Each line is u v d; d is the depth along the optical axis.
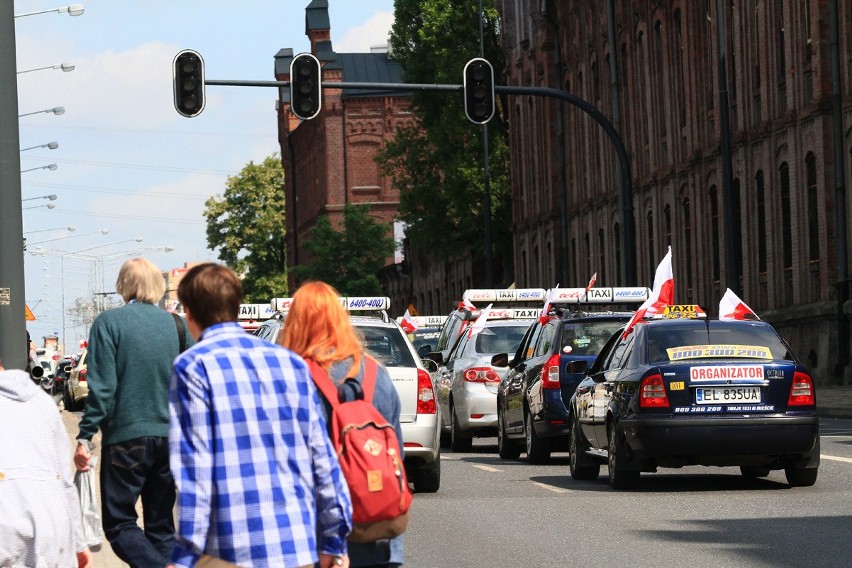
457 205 129.00
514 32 129.00
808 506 24.83
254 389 10.02
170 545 16.64
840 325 67.44
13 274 33.94
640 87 97.56
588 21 108.06
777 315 74.06
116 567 20.09
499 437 41.06
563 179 110.62
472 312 48.34
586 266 110.88
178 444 9.93
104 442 16.53
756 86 78.31
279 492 9.92
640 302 46.19
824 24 69.69
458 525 23.92
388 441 11.53
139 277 16.83
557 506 26.28
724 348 27.62
